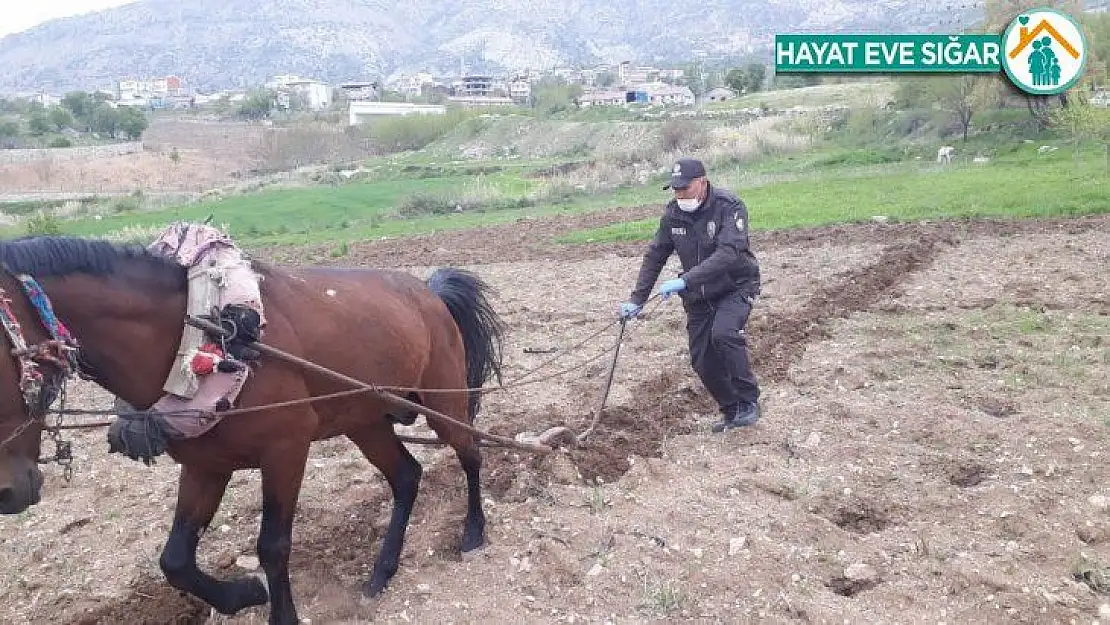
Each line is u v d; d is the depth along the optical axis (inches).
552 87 6323.8
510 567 240.1
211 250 197.8
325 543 260.5
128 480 315.6
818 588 224.4
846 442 309.9
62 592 238.5
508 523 262.8
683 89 6318.9
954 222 756.6
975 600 216.4
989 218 754.8
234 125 6392.7
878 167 1421.0
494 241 960.3
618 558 237.8
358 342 218.1
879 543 243.8
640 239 853.2
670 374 396.5
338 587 234.4
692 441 319.3
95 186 3469.5
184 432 184.4
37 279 176.9
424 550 251.1
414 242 1024.2
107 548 264.4
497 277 687.1
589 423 338.6
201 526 203.8
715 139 2290.8
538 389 389.1
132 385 189.9
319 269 227.5
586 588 226.7
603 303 560.4
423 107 5718.5
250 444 196.9
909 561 234.5
